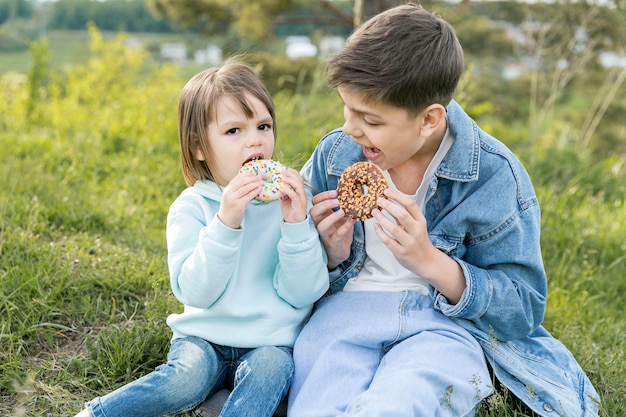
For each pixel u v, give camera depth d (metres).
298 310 2.51
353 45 2.20
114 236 3.93
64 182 4.62
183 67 13.35
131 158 5.46
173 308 3.10
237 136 2.44
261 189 2.32
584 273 4.07
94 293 3.22
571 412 2.32
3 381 2.58
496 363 2.39
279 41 12.21
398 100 2.16
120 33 10.38
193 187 2.55
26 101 7.77
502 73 13.70
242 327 2.41
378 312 2.39
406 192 2.52
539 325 2.55
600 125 13.17
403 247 2.29
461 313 2.37
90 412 2.22
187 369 2.29
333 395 2.20
